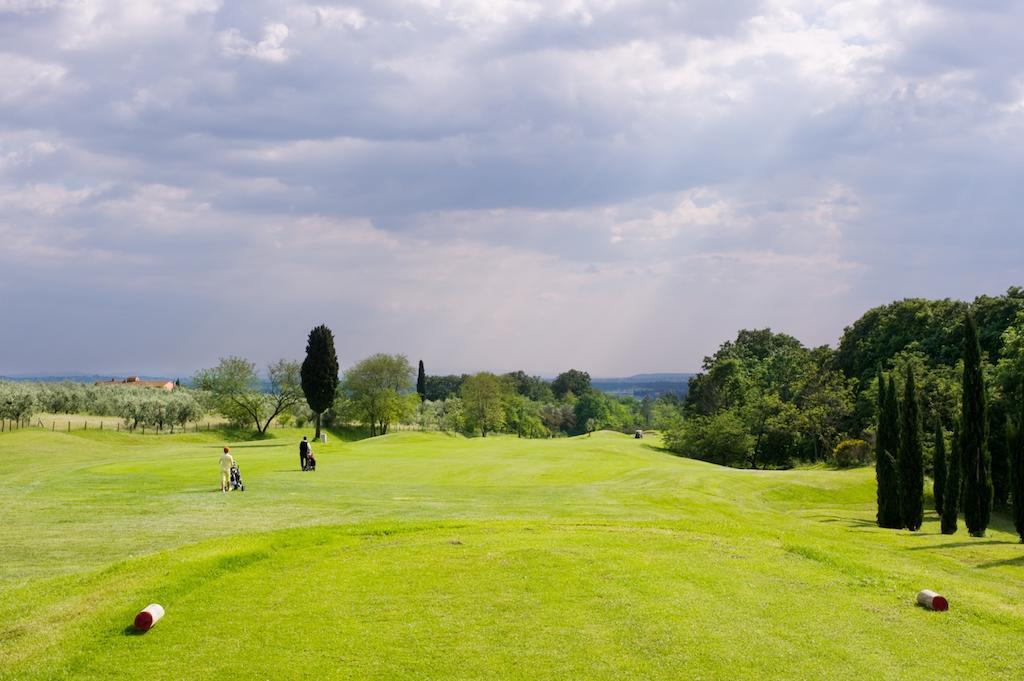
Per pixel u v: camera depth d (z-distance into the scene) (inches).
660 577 592.7
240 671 411.5
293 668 414.9
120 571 587.5
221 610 510.3
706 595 549.0
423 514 995.3
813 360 3740.2
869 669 418.6
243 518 938.1
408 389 4377.5
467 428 5017.2
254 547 669.9
